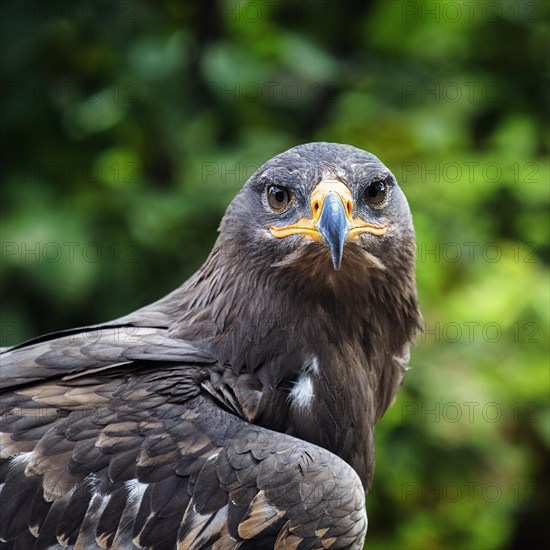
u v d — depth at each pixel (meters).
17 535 6.57
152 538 6.54
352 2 13.05
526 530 13.30
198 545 6.54
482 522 11.83
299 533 6.59
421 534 11.76
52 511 6.57
